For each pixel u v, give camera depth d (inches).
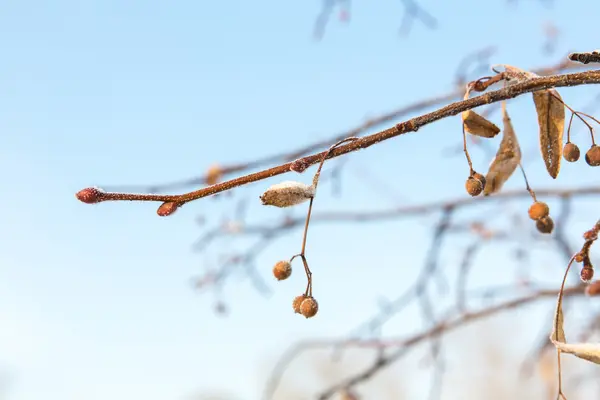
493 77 28.4
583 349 26.7
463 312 41.3
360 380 40.2
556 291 38.1
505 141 29.6
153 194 25.7
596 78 26.1
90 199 25.4
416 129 26.3
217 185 26.0
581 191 39.7
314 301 26.5
